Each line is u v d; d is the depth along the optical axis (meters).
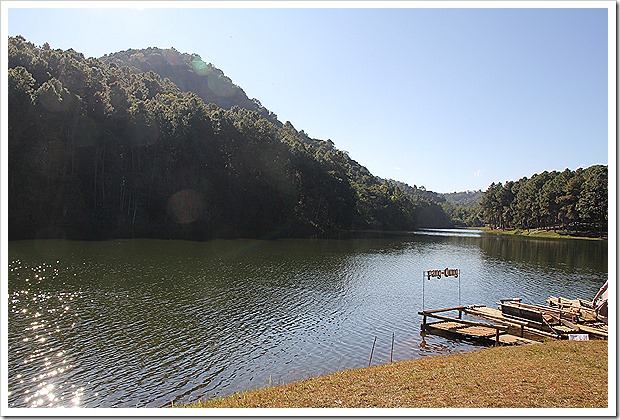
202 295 27.33
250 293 28.77
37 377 14.78
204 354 17.64
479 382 10.94
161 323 21.27
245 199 85.38
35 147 57.47
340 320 23.55
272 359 17.47
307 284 33.12
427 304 28.59
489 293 33.12
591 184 94.44
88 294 25.92
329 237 84.50
